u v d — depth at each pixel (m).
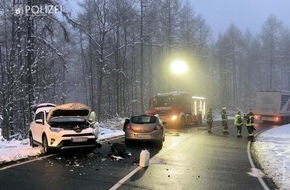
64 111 13.91
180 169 11.08
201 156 13.94
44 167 10.60
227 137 22.31
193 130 27.09
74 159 12.22
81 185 8.48
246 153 15.33
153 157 13.30
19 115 29.22
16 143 16.12
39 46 26.38
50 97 36.12
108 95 46.22
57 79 39.06
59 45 38.59
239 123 22.81
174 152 14.80
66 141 12.87
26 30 24.25
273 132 26.44
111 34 43.22
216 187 8.89
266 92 38.06
